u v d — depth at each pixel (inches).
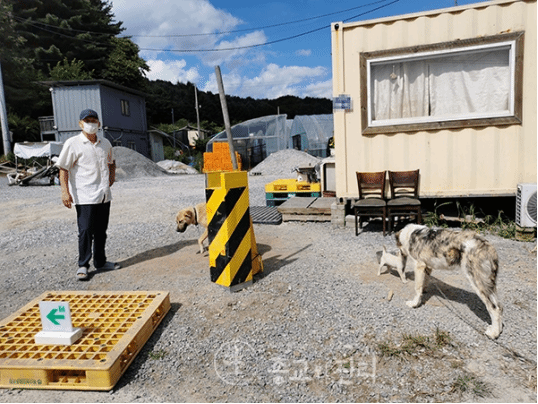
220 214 164.6
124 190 605.3
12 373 110.1
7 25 1244.5
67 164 186.5
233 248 165.6
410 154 257.0
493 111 244.5
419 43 245.8
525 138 237.1
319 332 133.3
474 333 128.4
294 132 1379.2
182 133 2020.2
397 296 158.4
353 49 257.8
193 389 108.5
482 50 238.1
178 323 144.5
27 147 783.7
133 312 139.3
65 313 122.6
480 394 100.5
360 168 267.4
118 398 105.5
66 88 1087.0
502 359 114.3
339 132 267.1
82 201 191.0
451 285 168.1
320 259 209.2
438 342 123.1
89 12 1555.1
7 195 582.9
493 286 123.3
